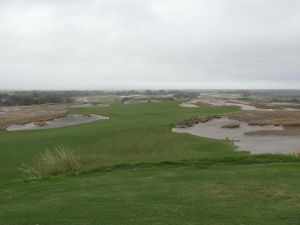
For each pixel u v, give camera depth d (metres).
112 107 93.38
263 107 91.44
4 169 27.80
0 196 13.16
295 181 13.44
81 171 17.45
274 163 17.41
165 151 34.38
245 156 19.31
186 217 9.74
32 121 70.06
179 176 14.88
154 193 12.27
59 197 12.36
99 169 17.53
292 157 18.97
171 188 12.91
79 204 11.26
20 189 14.07
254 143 39.16
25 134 48.19
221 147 35.78
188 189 12.69
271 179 13.80
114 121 59.75
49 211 10.66
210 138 42.59
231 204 10.85
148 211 10.33
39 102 152.62
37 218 10.07
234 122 58.44
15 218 10.18
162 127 49.72
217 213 10.03
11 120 72.31
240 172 15.20
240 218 9.59
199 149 34.97
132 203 11.17
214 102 116.44
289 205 10.68
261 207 10.52
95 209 10.66
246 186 12.88
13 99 153.75
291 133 46.03
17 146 37.69
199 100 133.38
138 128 48.16
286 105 99.81
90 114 76.12
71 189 13.54
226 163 18.17
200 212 10.14
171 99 142.50
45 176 16.89
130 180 14.53
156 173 15.66
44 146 37.34
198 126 55.00
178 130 50.41
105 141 39.47
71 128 52.50
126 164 18.05
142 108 87.31
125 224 9.34
